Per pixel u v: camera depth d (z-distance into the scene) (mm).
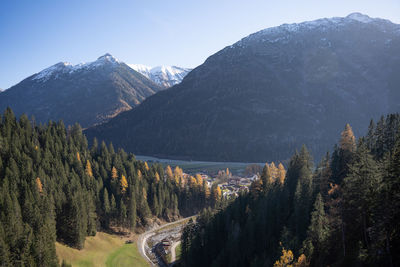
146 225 132250
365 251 40219
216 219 88562
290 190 84750
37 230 75438
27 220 77875
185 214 155625
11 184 85938
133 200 123500
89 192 113875
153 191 145125
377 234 39219
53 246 72250
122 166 143875
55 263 69688
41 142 132625
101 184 125188
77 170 121812
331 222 51469
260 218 72000
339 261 43125
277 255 55312
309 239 51250
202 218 100188
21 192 87375
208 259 78938
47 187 95938
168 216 146250
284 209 74000
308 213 62906
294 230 62031
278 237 66688
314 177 84125
